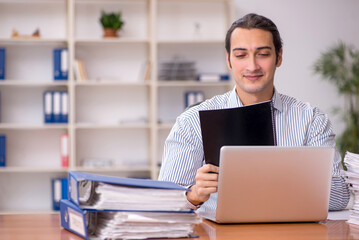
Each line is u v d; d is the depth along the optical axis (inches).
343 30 202.2
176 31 196.7
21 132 192.1
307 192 57.8
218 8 198.5
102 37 186.9
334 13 202.1
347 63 200.1
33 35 182.7
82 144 193.8
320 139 80.7
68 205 51.7
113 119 195.0
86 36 192.4
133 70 195.5
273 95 80.7
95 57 193.8
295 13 201.0
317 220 59.2
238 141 58.8
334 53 197.5
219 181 55.8
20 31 191.0
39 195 191.3
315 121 81.5
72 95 181.3
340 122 201.3
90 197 49.2
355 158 59.9
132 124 185.2
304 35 201.2
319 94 200.8
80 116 193.6
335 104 200.8
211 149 58.8
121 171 194.1
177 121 80.7
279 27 200.7
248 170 55.8
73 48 181.6
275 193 57.1
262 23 73.8
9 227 56.5
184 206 48.8
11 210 188.2
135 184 47.6
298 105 82.4
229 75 187.9
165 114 196.9
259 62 73.7
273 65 74.7
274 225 57.5
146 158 196.4
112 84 184.1
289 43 200.8
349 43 202.2
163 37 196.2
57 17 192.4
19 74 191.5
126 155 195.6
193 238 49.3
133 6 195.0
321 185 58.0
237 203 56.7
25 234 52.1
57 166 191.8
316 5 201.6
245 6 199.8
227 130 58.9
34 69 191.9
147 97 196.1
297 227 56.3
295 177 57.0
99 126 182.9
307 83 200.8
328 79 200.1
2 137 182.9
